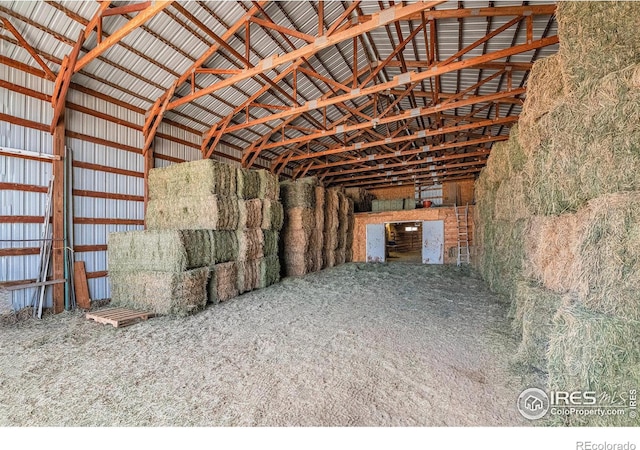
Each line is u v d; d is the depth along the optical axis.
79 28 5.30
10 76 5.21
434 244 12.91
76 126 6.21
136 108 7.34
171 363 3.47
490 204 7.57
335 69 8.54
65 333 4.50
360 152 13.44
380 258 13.67
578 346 2.14
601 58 2.58
